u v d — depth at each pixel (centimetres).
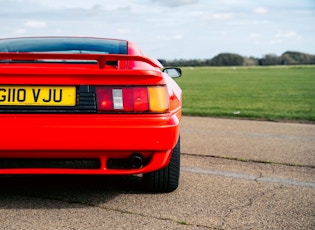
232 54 11469
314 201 325
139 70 280
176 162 326
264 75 4822
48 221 274
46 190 341
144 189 341
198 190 346
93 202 312
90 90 280
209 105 1257
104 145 277
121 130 278
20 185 354
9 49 344
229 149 524
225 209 301
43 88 279
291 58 11400
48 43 357
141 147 281
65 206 303
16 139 273
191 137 615
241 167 431
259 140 596
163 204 309
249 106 1233
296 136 642
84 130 275
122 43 371
